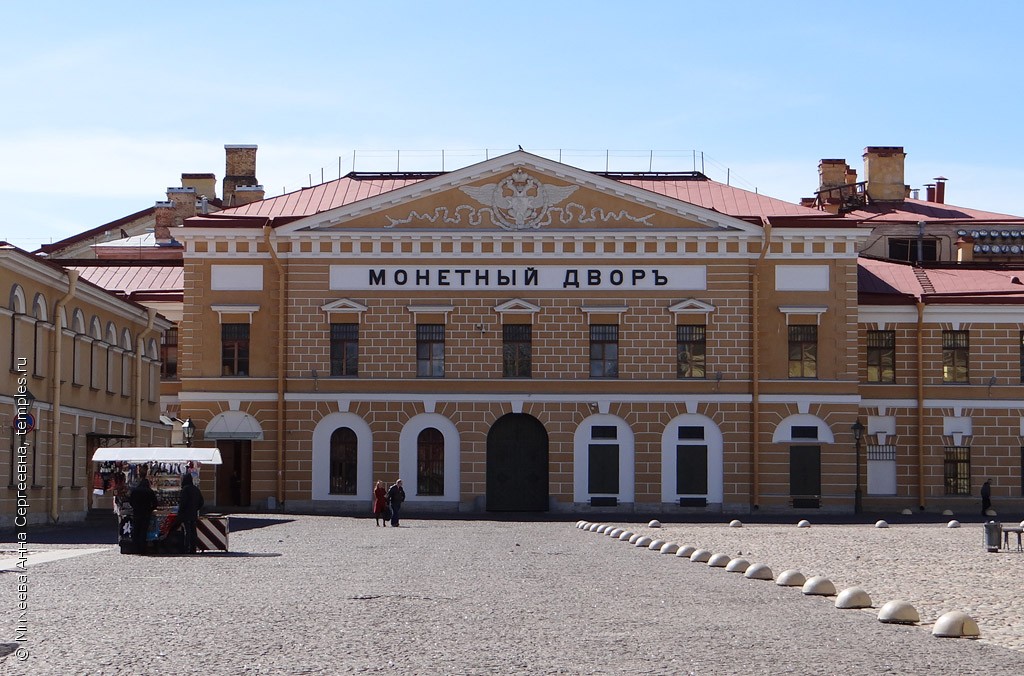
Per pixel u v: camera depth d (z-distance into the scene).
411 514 62.31
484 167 64.44
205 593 22.62
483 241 64.50
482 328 64.38
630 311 64.31
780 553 34.91
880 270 71.00
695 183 71.38
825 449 63.81
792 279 64.38
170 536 33.47
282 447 64.06
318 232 64.44
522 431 64.69
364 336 64.50
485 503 64.00
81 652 15.68
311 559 31.64
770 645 16.81
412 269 64.56
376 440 64.19
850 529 48.34
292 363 64.44
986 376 66.44
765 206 67.19
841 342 64.19
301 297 64.50
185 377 64.50
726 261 64.25
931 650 16.59
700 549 34.25
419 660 15.29
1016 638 17.92
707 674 14.58
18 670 14.30
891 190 89.44
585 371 64.31
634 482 63.91
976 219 85.38
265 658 15.31
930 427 66.25
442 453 64.38
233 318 64.75
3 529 44.47
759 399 63.88
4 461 44.53
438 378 64.38
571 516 61.66
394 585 24.53
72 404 52.19
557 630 18.05
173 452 34.59
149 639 16.77
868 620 19.56
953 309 66.56
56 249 96.06
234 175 91.12
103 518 52.88
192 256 64.88
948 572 28.91
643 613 20.14
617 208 64.44
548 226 64.56
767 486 63.75
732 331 64.06
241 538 41.28
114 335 58.31
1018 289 67.56
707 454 63.94
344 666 14.80
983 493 63.81
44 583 24.39
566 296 64.44
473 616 19.52
